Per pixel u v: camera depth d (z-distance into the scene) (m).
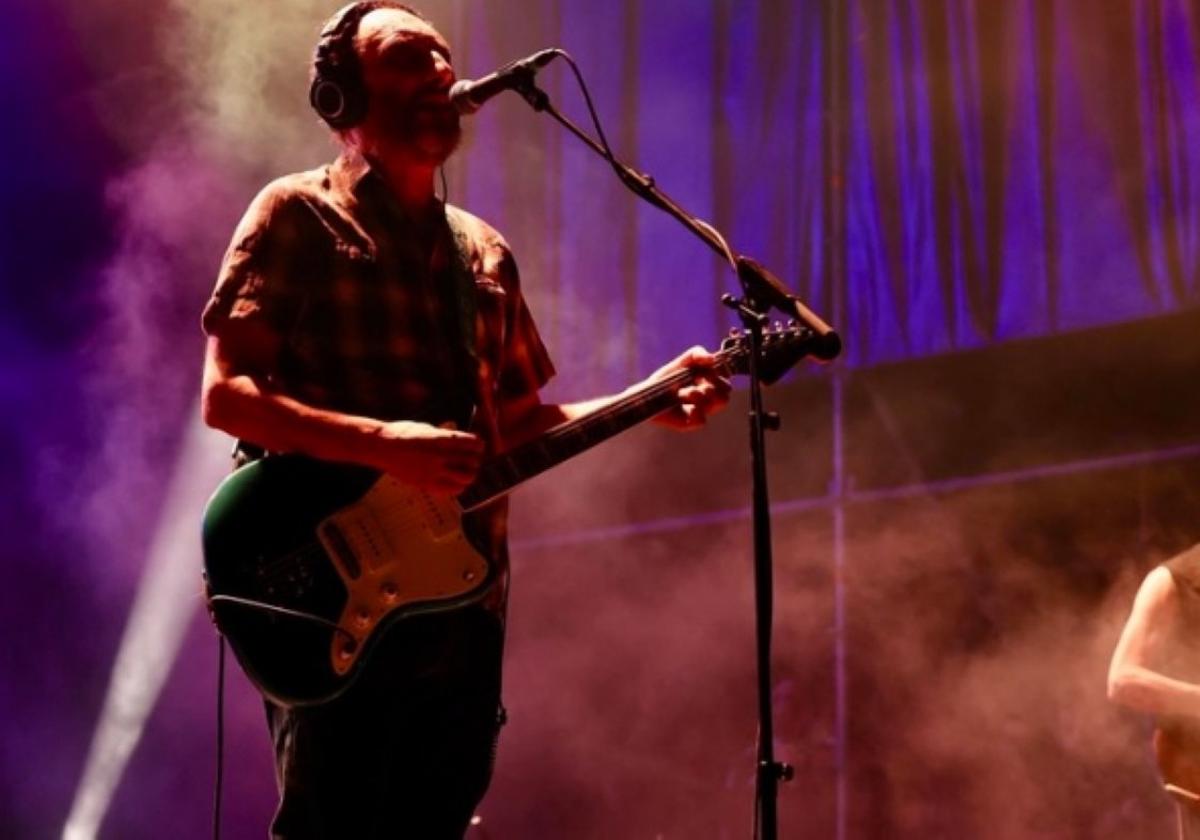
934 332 8.20
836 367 8.65
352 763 3.24
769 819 3.16
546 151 9.33
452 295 3.52
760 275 3.65
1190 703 4.68
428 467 3.16
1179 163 7.43
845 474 8.81
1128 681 4.79
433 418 3.37
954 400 8.38
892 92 8.37
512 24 9.45
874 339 8.41
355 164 3.54
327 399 3.35
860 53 8.48
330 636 3.21
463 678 3.36
